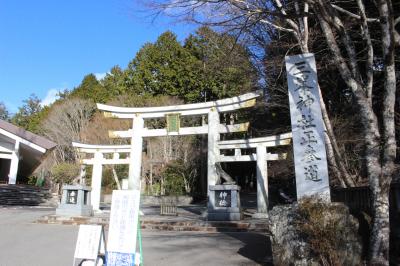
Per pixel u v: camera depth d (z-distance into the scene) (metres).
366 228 6.88
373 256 6.19
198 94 30.38
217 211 14.27
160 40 34.66
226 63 15.62
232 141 16.73
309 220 6.20
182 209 22.14
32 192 26.06
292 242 6.41
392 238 6.97
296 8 10.76
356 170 13.02
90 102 34.66
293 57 8.65
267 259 7.68
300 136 8.12
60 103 35.59
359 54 13.38
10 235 11.09
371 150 6.80
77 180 17.94
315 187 7.69
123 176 30.47
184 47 33.03
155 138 28.69
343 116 14.87
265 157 16.58
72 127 33.22
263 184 16.41
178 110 16.62
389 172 6.39
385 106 6.75
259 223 12.68
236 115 21.86
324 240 5.98
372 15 12.16
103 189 30.70
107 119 29.45
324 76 15.55
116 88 34.81
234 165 32.34
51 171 29.81
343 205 6.37
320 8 7.60
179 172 28.45
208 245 9.46
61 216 14.77
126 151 17.59
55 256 8.20
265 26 14.21
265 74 16.69
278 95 17.41
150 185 28.95
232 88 26.61
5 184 26.64
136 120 17.25
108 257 6.09
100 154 18.03
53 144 26.61
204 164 28.80
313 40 13.38
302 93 8.34
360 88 7.19
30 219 15.04
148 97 30.39
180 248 9.08
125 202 6.31
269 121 20.72
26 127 45.47
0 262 7.60
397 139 12.49
